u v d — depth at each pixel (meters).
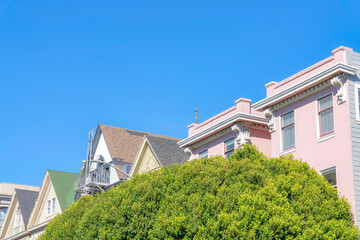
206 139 33.22
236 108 31.72
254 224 20.16
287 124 27.94
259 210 20.45
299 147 26.78
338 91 25.03
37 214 52.16
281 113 28.38
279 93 27.77
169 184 24.50
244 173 23.06
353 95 25.03
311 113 26.48
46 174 52.00
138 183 25.56
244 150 25.08
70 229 29.89
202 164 24.78
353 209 23.33
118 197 25.08
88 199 31.88
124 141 47.66
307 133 26.48
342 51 25.59
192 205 22.23
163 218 22.39
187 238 21.52
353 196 23.50
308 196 22.09
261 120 30.77
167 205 23.36
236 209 21.20
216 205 21.75
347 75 25.09
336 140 24.88
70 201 48.50
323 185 23.28
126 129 49.69
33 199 56.12
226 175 23.34
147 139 39.66
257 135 31.06
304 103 27.02
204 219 21.69
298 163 24.30
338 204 22.72
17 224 55.12
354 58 25.80
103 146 46.84
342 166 24.31
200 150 34.00
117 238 23.73
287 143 27.72
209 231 21.00
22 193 56.12
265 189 21.70
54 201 49.94
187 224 21.75
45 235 31.50
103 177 44.59
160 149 39.09
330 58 26.09
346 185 23.94
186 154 37.09
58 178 51.66
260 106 29.00
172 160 38.41
